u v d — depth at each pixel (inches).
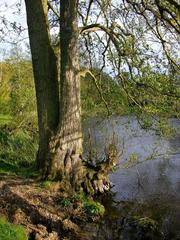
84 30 507.8
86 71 518.6
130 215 492.1
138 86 499.8
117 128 850.8
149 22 479.5
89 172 512.7
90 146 557.3
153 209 522.0
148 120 506.9
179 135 983.0
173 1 424.2
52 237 390.6
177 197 576.4
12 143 650.2
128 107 531.5
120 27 503.5
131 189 602.5
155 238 438.3
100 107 593.3
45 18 508.7
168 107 482.9
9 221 391.2
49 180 487.2
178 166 747.4
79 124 499.5
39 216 420.5
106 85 565.6
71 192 482.0
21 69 903.1
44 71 505.7
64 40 476.7
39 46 505.0
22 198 438.0
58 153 491.2
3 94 971.9
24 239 355.6
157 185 629.3
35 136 756.6
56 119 505.7
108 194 542.3
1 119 852.0
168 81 472.7
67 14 470.0
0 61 983.0
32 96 864.9
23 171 519.5
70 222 431.5
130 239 429.1
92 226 442.6
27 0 503.2
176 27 451.5
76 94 490.9
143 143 903.1
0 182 467.5
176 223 478.9
